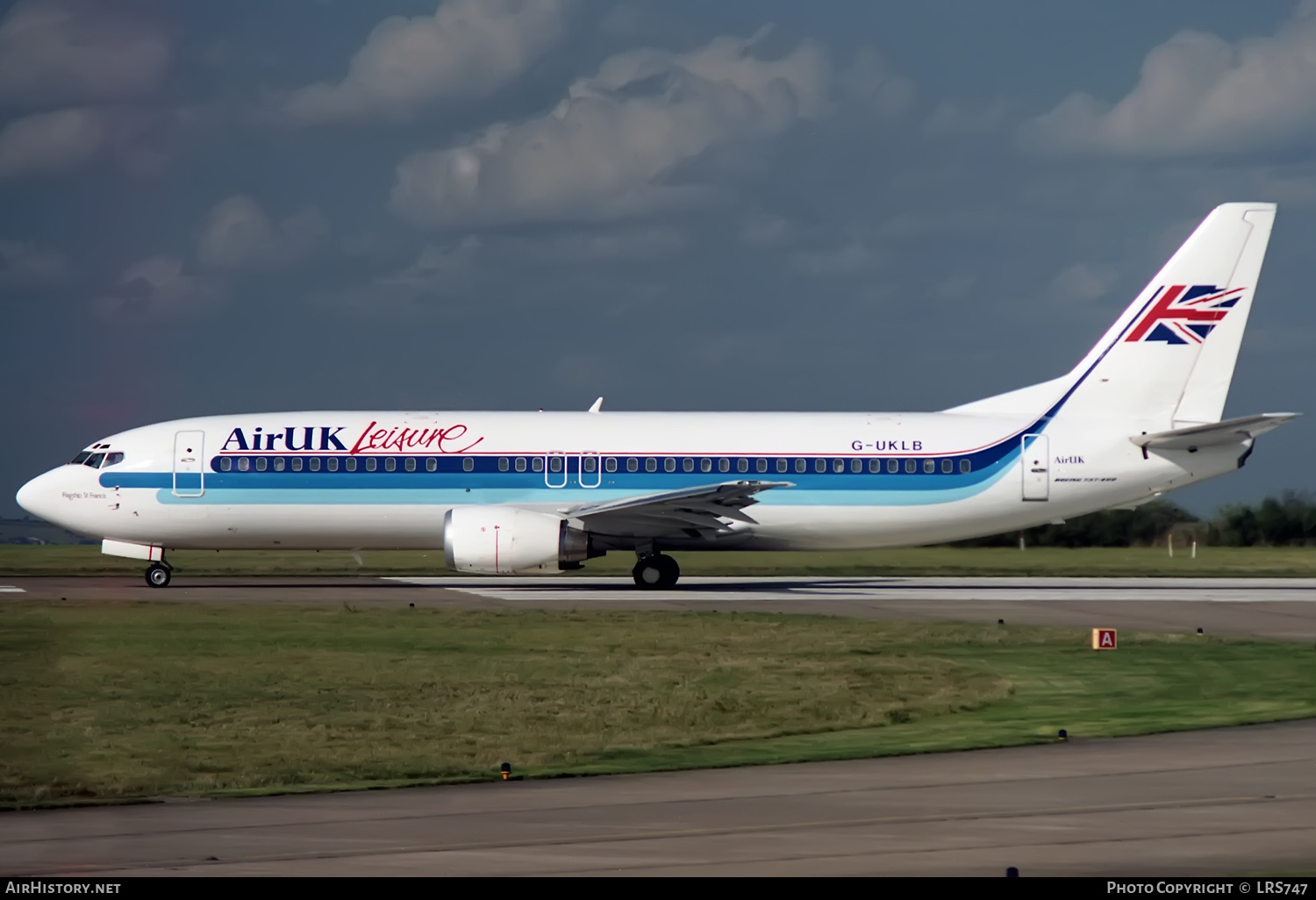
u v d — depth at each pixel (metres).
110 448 115.25
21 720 52.00
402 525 114.25
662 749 46.50
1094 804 36.25
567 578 133.38
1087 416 119.00
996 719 52.41
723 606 99.06
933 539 119.44
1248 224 118.50
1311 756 43.50
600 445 114.94
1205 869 29.36
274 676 62.97
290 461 113.81
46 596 106.06
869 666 67.25
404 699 57.00
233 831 33.88
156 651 71.62
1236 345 119.00
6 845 32.47
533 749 46.53
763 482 106.31
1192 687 61.09
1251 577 146.75
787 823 34.25
